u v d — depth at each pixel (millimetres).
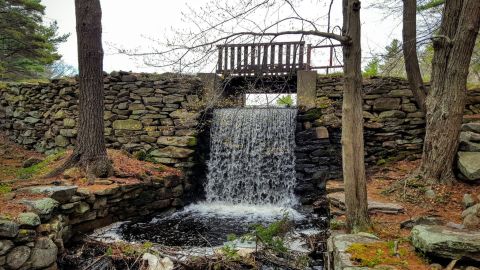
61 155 7898
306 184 7488
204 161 8391
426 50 9398
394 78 7438
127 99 8508
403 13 6973
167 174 7145
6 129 10484
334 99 7855
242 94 8820
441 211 4738
